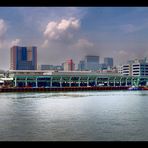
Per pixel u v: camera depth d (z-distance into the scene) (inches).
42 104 3218.5
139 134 1338.6
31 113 2263.8
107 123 1674.5
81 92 7273.6
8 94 6067.9
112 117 1977.1
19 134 1354.6
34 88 7495.1
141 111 2418.8
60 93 6619.1
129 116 2033.7
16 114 2185.0
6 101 3720.5
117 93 6589.6
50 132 1397.6
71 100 3991.1
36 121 1780.3
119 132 1387.8
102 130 1438.2
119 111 2432.3
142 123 1665.8
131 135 1314.0
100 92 7263.8
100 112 2348.7
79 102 3582.7
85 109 2628.0
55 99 4202.8
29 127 1542.8
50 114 2186.3
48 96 5147.6
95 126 1557.6
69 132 1395.2
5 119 1881.2
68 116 2052.2
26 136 1310.3
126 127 1521.9
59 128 1499.8
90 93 6589.6
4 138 1269.7
